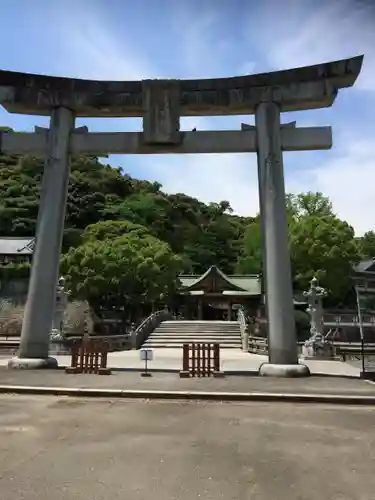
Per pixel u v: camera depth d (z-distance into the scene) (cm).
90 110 1557
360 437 645
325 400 948
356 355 2309
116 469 489
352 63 1419
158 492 422
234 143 1489
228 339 3034
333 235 3719
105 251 3734
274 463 518
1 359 1870
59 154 1502
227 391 1003
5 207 7194
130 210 7862
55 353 2138
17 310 4434
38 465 500
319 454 556
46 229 1456
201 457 538
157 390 1007
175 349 2680
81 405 884
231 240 8575
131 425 709
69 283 3691
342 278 3638
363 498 413
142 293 3866
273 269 1369
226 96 1491
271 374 1288
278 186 1422
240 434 656
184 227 8900
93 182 8456
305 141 1455
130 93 1528
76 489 427
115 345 2542
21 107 1546
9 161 9250
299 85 1454
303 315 3566
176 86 1502
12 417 763
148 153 1534
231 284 4638
